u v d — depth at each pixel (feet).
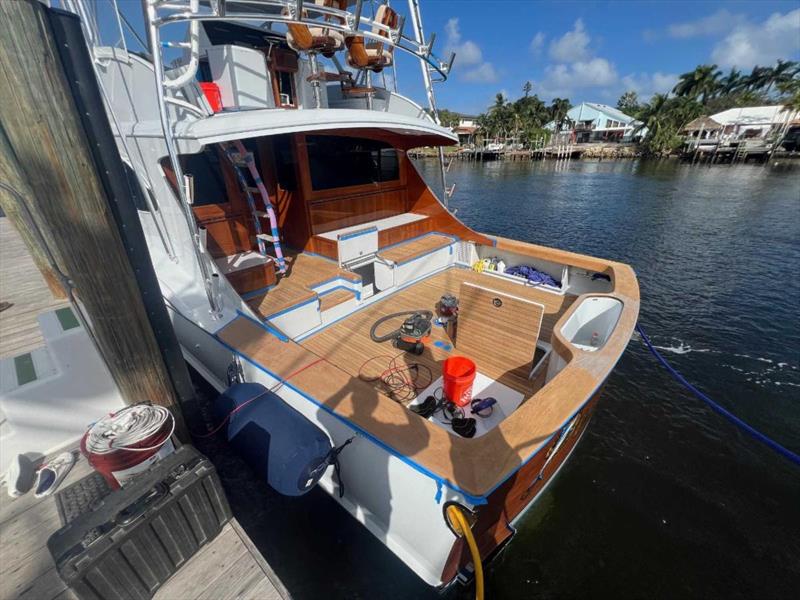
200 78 14.97
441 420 9.45
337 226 16.79
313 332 13.34
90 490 7.04
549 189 77.77
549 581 9.93
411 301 15.47
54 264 6.84
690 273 32.19
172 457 6.37
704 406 17.21
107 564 5.24
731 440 15.33
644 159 156.66
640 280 30.89
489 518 7.07
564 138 197.47
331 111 10.84
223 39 14.87
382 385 10.84
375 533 8.15
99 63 12.21
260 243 14.05
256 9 15.31
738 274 31.81
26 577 5.86
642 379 18.98
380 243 16.62
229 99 13.32
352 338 13.05
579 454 14.34
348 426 7.34
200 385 13.69
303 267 15.01
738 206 57.36
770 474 13.82
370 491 7.82
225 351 10.41
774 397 17.83
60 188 5.88
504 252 17.89
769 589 10.09
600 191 74.08
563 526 11.48
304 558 9.16
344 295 14.14
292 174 15.20
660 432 15.65
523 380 10.84
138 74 11.51
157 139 10.18
